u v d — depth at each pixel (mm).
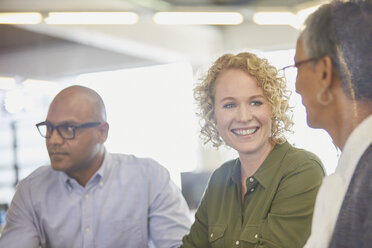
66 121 1998
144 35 7293
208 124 1838
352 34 890
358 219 829
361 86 893
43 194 2176
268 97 1666
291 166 1604
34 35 7824
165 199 2240
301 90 999
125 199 2205
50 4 3988
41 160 7996
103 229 2162
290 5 3514
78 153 2031
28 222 2154
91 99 2074
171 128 8797
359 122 917
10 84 8539
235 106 1683
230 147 1896
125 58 8812
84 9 3541
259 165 1687
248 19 3656
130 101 8820
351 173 898
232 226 1675
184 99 8758
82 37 6836
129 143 8641
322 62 940
